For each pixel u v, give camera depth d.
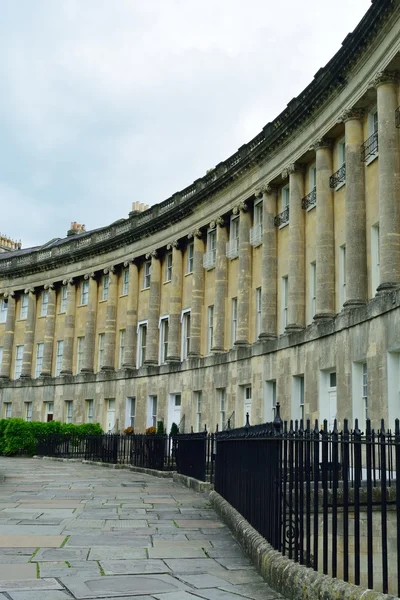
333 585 6.29
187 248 41.06
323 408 24.42
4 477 21.78
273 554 7.96
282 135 29.22
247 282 33.19
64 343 51.19
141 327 45.09
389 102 21.30
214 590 7.43
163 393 40.09
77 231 64.69
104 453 31.94
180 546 10.07
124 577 7.93
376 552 10.10
